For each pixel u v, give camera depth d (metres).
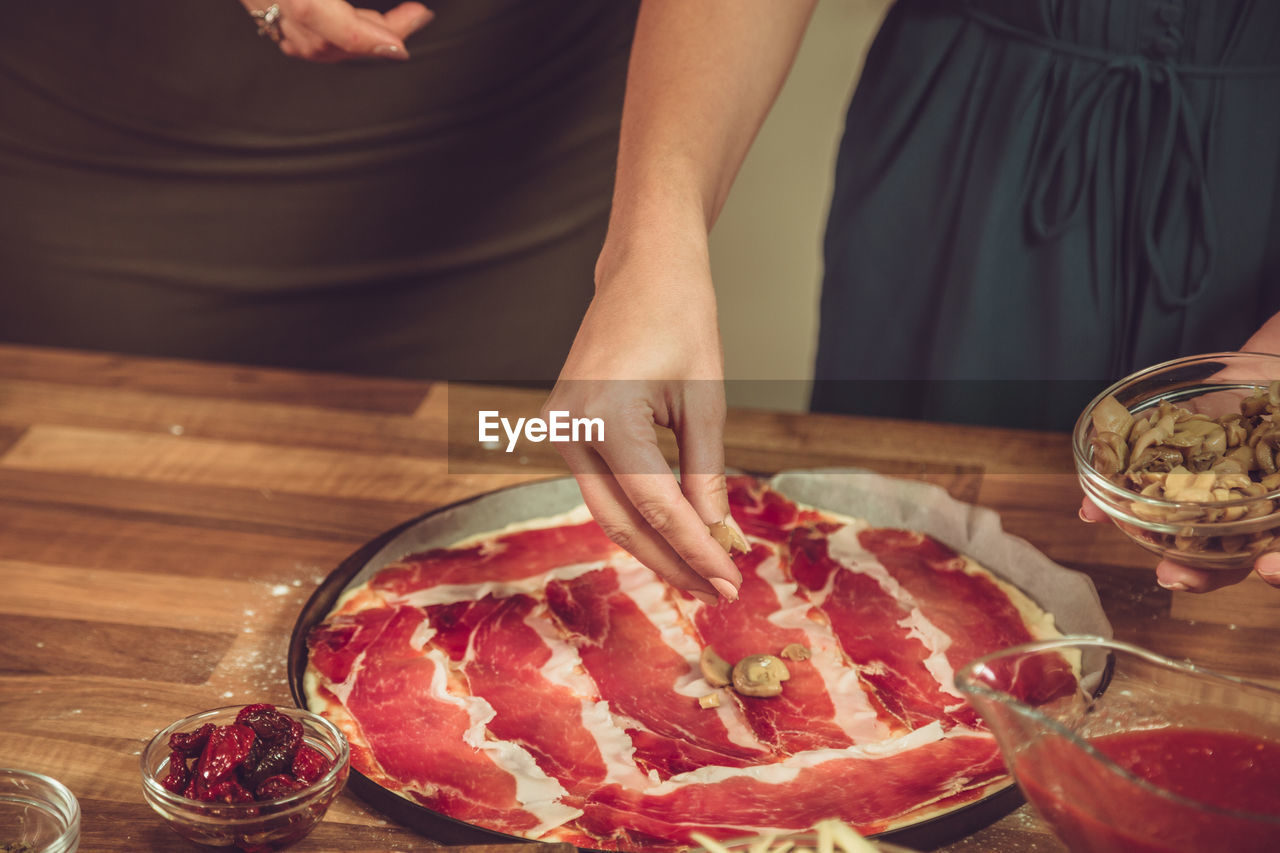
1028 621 0.94
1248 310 1.14
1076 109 1.11
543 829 0.80
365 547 0.99
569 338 1.80
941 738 0.85
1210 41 1.08
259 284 1.76
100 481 1.09
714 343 0.85
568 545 1.02
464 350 1.80
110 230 1.73
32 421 1.15
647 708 0.88
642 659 0.92
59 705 0.89
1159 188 1.11
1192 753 0.72
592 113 1.63
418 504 1.07
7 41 1.59
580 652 0.92
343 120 1.63
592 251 1.73
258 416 1.16
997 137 1.14
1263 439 0.82
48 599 0.97
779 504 1.05
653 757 0.85
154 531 1.03
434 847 0.80
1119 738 0.73
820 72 1.80
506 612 0.95
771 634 0.94
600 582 0.98
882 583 0.98
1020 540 0.99
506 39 1.57
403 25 1.21
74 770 0.85
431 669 0.91
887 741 0.85
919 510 1.03
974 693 0.71
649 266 0.86
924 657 0.92
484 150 1.65
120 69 1.60
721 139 0.96
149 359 1.24
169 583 0.99
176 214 1.71
